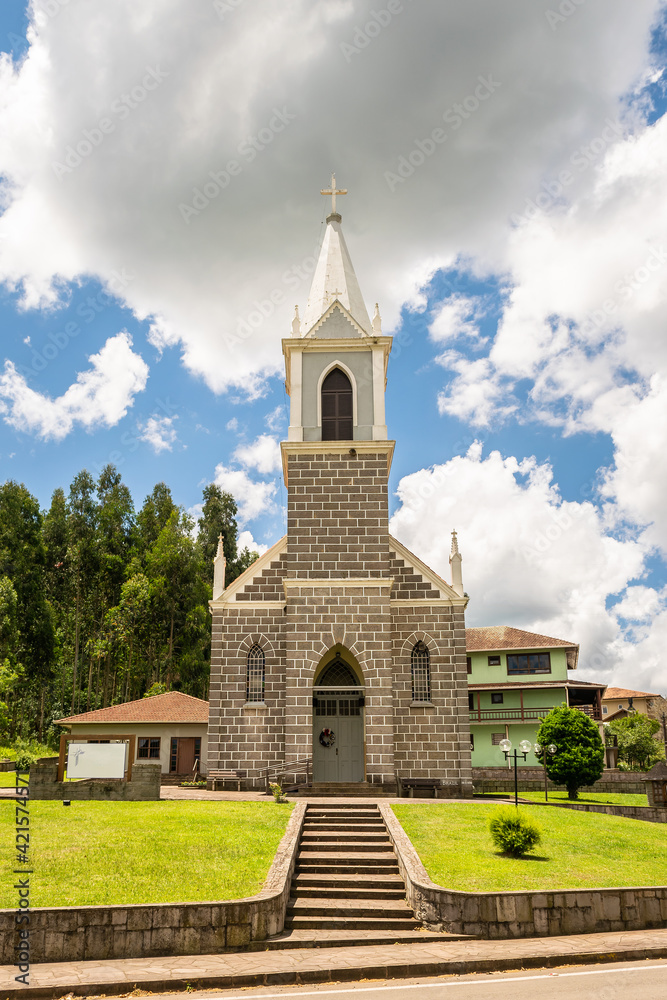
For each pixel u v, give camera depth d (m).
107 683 67.88
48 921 15.30
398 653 34.09
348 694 34.88
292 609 33.00
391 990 13.63
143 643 68.25
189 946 15.86
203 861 19.36
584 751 37.50
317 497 34.31
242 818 23.73
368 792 30.97
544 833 23.86
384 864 20.97
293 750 31.64
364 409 35.50
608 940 17.08
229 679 33.81
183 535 73.06
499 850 21.61
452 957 15.52
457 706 33.34
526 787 39.47
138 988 13.78
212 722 33.22
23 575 60.94
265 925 16.83
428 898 17.91
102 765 27.78
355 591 33.22
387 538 33.78
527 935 17.52
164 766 48.25
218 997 13.32
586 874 19.95
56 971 14.42
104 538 70.81
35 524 65.19
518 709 60.41
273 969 14.64
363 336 36.00
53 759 44.47
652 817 31.50
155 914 15.81
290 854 20.22
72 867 18.33
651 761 64.62
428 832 22.97
